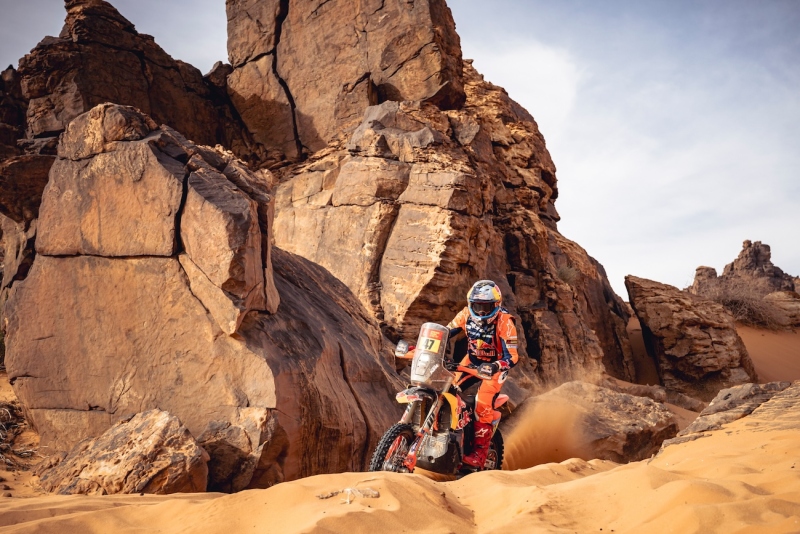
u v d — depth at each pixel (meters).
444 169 18.02
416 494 4.02
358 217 18.47
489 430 6.42
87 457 6.72
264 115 25.78
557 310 21.88
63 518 3.78
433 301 16.70
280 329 8.38
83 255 8.60
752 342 35.38
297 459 7.49
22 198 11.81
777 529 2.85
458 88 23.88
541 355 20.20
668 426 10.93
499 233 22.14
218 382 7.59
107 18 22.77
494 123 26.08
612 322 28.64
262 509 3.83
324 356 8.70
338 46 24.77
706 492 3.40
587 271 28.16
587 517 3.59
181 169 8.40
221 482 6.95
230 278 7.70
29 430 8.95
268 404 7.29
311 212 19.98
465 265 17.58
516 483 4.79
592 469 6.08
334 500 3.85
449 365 6.11
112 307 8.33
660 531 3.13
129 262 8.34
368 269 17.55
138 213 8.33
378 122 19.75
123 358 8.13
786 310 39.28
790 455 4.28
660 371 26.94
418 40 23.39
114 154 8.56
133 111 8.93
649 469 4.02
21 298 8.83
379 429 8.94
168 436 6.62
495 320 6.49
